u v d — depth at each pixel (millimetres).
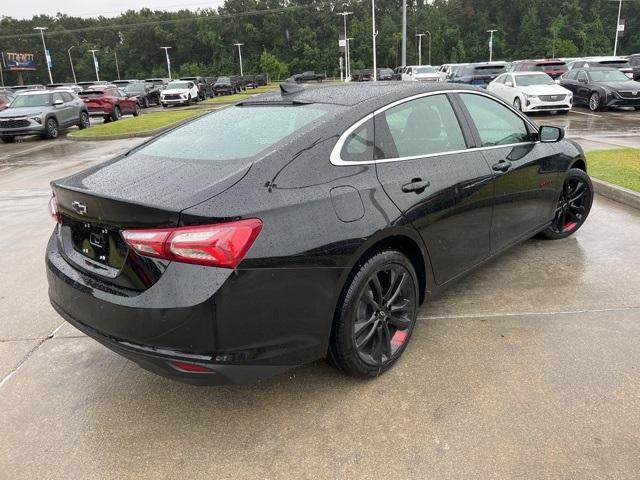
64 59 114625
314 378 3178
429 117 3547
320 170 2801
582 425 2676
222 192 2492
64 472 2537
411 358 3332
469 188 3592
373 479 2410
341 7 109375
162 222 2396
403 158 3242
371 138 3109
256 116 3346
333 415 2846
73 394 3141
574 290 4176
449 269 3598
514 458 2482
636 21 98000
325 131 2922
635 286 4199
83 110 20938
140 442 2721
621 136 12203
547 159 4590
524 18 100688
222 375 2480
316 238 2639
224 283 2377
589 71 19125
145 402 3041
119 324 2537
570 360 3236
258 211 2486
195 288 2365
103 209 2594
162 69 111875
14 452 2678
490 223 3906
